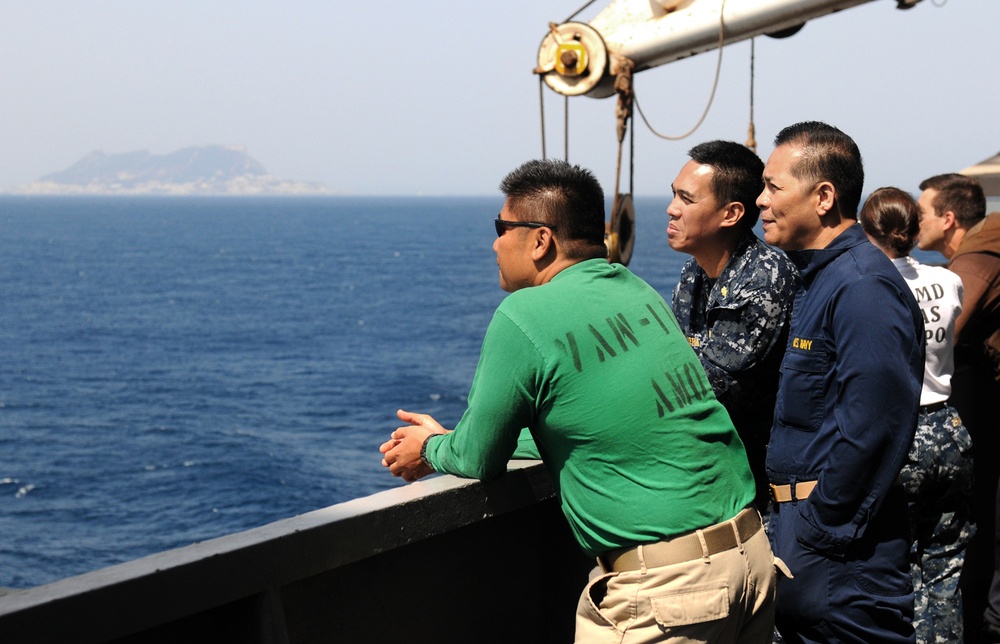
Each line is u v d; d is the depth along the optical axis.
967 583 4.21
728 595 2.08
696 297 2.90
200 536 35.41
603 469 2.12
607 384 2.11
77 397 58.50
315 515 2.16
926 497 3.13
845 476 2.34
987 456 4.25
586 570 2.83
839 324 2.39
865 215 3.30
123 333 83.06
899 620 2.45
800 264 2.55
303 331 83.69
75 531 35.72
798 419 2.48
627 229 6.08
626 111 6.06
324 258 161.75
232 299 105.62
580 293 2.20
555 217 2.28
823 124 2.54
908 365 2.36
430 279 126.75
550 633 2.85
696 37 5.71
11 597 1.69
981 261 3.66
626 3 6.02
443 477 2.46
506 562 2.71
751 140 5.53
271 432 49.97
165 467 43.66
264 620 2.01
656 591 2.08
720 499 2.15
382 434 49.94
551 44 6.02
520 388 2.15
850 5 5.36
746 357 2.65
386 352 73.31
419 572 2.46
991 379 4.20
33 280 121.81
